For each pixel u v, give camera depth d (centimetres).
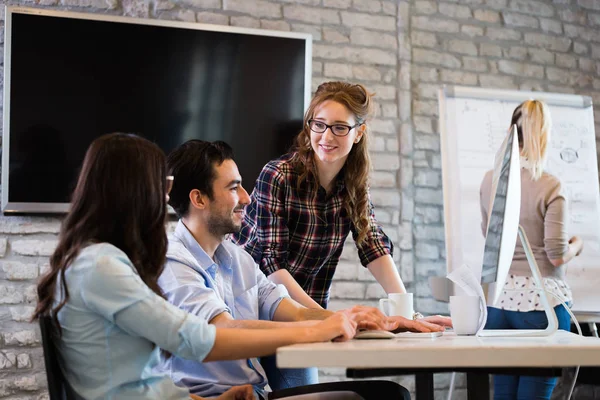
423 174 400
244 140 362
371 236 252
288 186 236
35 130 334
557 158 396
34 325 330
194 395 162
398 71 399
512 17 427
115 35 346
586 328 398
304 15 385
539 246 325
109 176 133
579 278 388
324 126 229
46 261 335
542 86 428
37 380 327
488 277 162
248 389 166
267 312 202
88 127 341
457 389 392
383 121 393
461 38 416
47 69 337
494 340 142
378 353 108
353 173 242
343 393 169
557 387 398
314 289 256
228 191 183
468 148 383
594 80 438
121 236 133
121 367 129
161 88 351
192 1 366
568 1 439
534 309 299
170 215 344
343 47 390
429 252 396
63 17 339
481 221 376
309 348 110
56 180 335
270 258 233
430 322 191
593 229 395
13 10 333
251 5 376
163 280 170
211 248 187
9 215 331
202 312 165
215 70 359
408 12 405
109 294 127
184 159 183
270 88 366
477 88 389
